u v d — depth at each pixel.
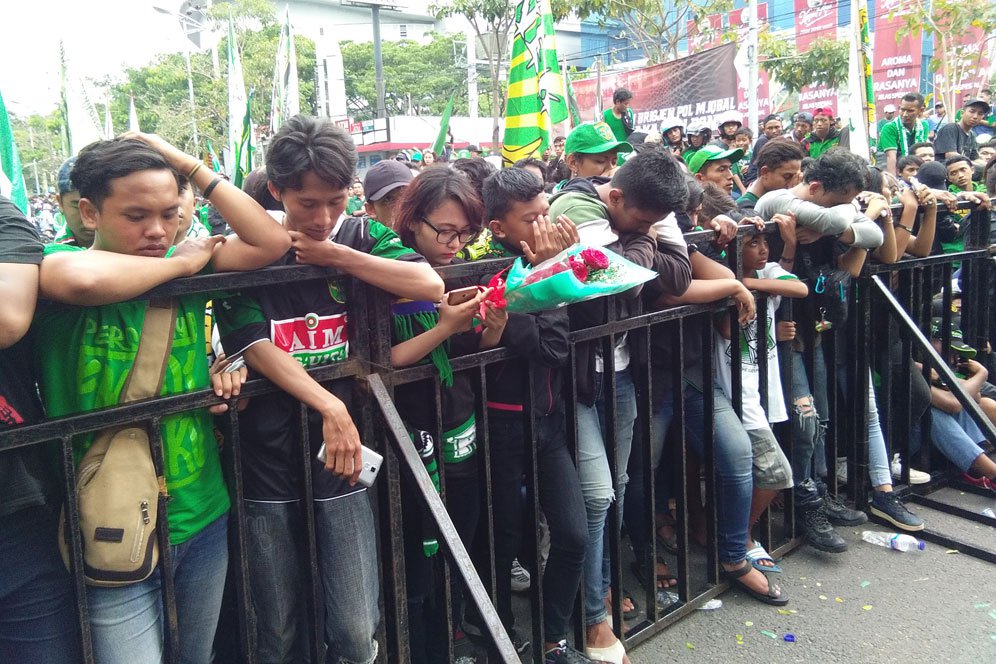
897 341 4.20
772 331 3.43
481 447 2.39
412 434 2.30
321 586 2.15
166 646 1.90
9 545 1.66
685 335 3.23
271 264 1.89
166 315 1.78
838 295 3.56
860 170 3.42
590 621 2.78
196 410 1.89
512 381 2.54
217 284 1.77
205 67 36.16
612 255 2.13
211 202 1.78
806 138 9.53
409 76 45.72
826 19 22.95
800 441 3.57
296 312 2.02
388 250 2.12
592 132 3.70
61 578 1.74
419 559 2.51
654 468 3.03
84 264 1.56
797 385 3.63
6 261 1.50
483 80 41.94
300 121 1.87
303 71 38.28
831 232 3.38
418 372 2.21
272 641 2.14
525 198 2.52
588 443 2.76
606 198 2.85
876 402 4.14
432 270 2.08
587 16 20.14
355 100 46.28
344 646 2.16
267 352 1.92
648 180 2.60
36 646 1.73
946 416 4.30
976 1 15.55
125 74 37.28
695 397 3.28
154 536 1.74
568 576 2.58
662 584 3.36
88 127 5.71
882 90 19.17
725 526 3.23
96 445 1.73
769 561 3.34
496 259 2.35
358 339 2.10
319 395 1.95
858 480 3.90
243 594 1.99
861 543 3.71
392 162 3.15
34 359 1.75
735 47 12.55
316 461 2.09
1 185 4.07
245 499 2.07
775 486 3.29
